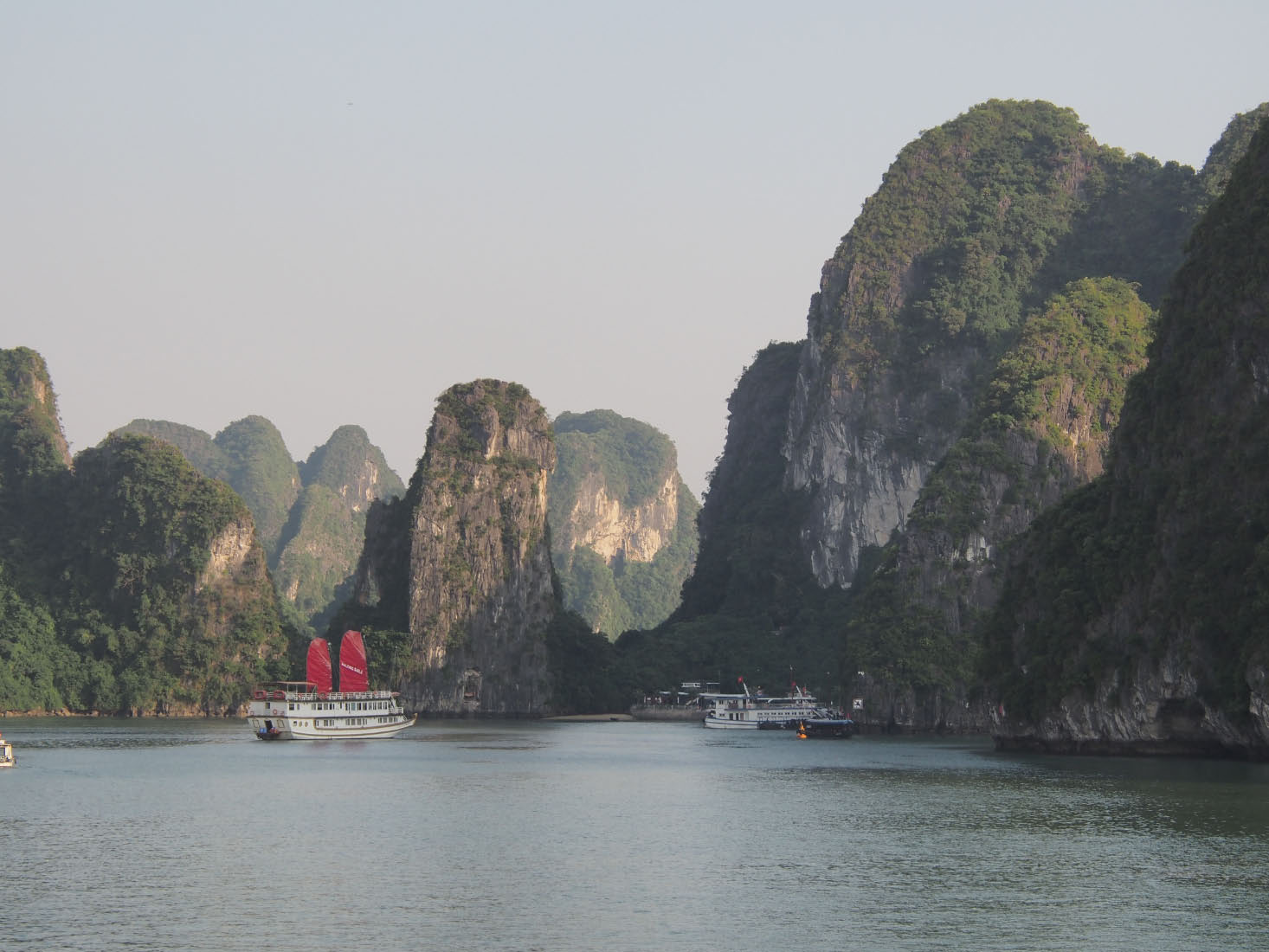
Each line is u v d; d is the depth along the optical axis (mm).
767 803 97562
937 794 101000
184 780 115062
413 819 89375
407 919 59094
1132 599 124125
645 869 70312
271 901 62562
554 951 54062
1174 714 120500
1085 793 97688
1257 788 97375
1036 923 57969
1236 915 59125
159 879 67562
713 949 54438
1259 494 112812
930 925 57875
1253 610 107188
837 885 65750
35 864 71812
